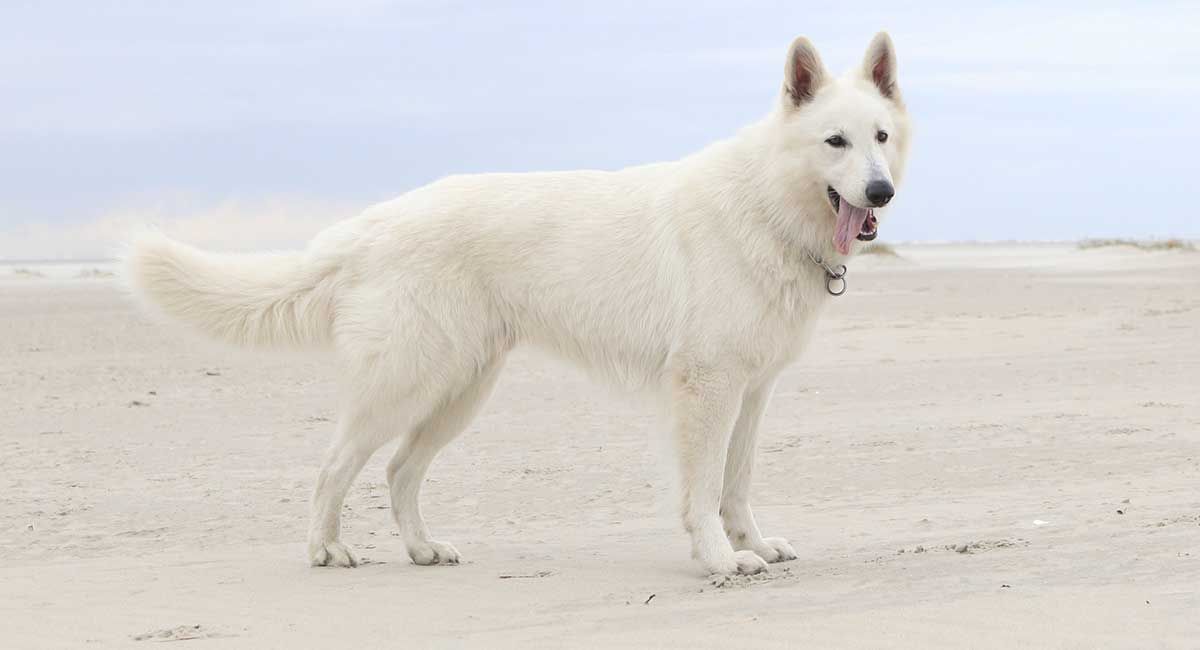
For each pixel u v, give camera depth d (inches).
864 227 293.3
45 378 759.1
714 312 291.3
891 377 687.1
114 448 508.1
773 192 292.5
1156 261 2178.9
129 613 253.1
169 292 322.3
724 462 294.4
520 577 283.7
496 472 442.0
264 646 223.8
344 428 311.3
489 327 314.5
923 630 203.6
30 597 269.4
